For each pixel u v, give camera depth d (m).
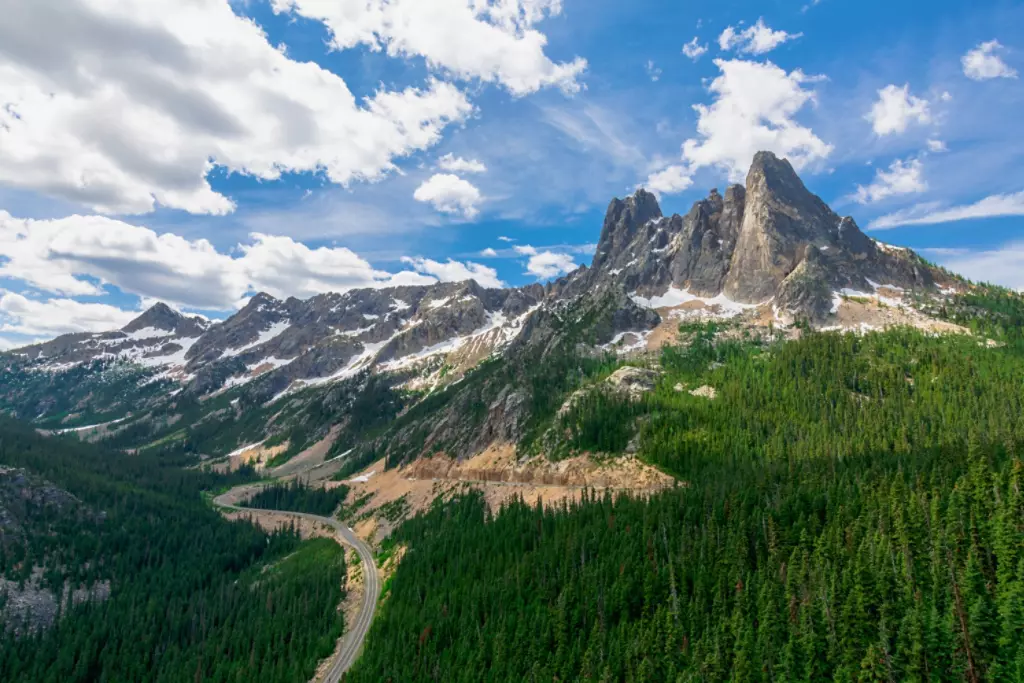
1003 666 89.25
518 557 154.75
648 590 123.69
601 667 110.50
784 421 196.50
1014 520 107.88
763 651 102.88
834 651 99.88
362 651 149.00
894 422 185.62
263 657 157.62
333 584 192.88
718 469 169.50
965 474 129.88
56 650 171.62
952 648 92.19
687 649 109.75
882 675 93.38
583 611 125.31
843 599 105.56
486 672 121.50
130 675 161.00
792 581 113.44
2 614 184.75
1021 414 174.38
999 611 95.25
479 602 140.88
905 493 128.25
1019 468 118.31
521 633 124.00
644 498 168.75
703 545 130.12
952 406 187.00
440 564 171.75
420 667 127.94
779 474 154.50
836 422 192.00
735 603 114.44
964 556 107.88
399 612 151.50
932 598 100.06
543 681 112.62
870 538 117.75
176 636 178.75
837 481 143.88
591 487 191.12
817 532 128.12
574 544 145.50
